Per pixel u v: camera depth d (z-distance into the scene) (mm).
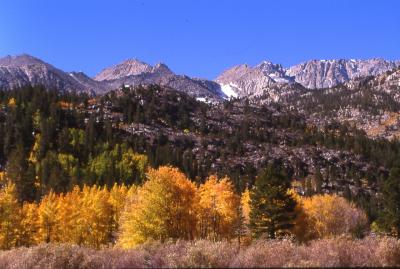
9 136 129625
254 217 51562
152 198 43094
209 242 16797
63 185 100812
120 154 130750
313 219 64812
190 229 45344
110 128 154125
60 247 17453
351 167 161125
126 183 104250
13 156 113375
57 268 16125
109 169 110500
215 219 48531
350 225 65812
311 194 126562
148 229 41812
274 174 53438
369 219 88500
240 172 152750
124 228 45469
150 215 42344
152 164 125250
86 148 132250
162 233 41625
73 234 56438
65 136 133625
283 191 51781
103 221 56938
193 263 12773
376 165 165500
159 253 16109
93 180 101500
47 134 133375
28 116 144250
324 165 164250
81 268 15930
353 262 12156
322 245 14438
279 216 50906
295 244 16266
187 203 45062
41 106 163125
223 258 13180
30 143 135125
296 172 158250
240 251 14164
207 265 12500
